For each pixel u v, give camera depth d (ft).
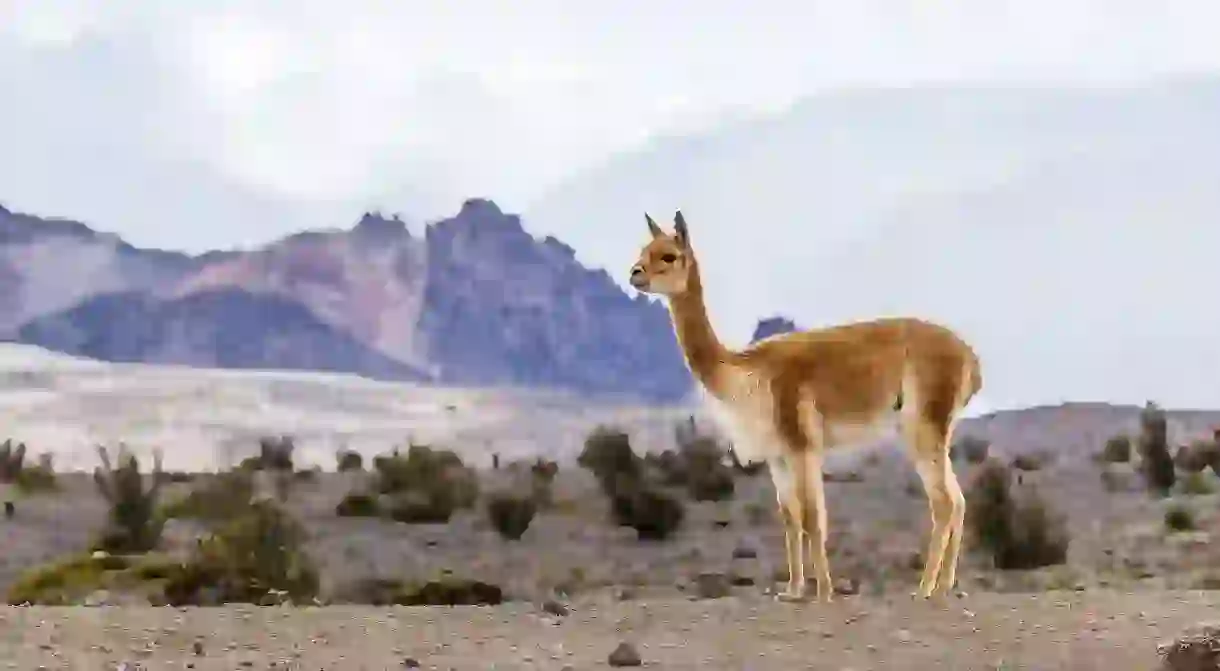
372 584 65.05
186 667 27.94
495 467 149.07
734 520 98.73
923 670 27.86
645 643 31.19
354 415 286.66
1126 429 226.17
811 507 39.58
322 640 31.50
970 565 75.56
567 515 101.40
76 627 32.55
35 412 250.78
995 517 76.43
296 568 62.49
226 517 93.86
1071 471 133.39
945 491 40.88
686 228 41.55
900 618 34.35
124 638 31.30
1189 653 26.96
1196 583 64.23
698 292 41.63
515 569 76.33
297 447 224.33
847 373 40.40
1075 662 28.40
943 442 41.09
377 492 106.52
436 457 112.88
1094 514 97.66
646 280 41.22
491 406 320.91
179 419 257.96
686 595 64.23
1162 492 111.65
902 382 41.04
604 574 74.49
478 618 35.04
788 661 28.84
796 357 40.50
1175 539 82.79
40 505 102.58
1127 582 65.67
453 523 95.61
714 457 119.34
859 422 40.88
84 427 233.96
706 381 41.06
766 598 39.70
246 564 60.80
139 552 78.95
